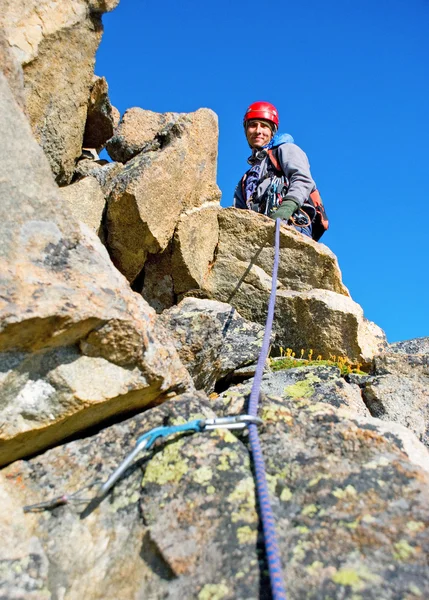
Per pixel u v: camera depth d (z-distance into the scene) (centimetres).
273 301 551
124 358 379
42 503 339
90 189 682
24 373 353
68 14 625
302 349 720
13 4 598
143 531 316
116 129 780
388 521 299
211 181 767
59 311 343
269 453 347
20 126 389
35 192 377
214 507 316
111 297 372
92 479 352
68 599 300
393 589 263
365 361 691
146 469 346
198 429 358
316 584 270
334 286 757
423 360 655
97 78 739
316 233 864
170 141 725
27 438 359
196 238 735
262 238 769
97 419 393
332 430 361
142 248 700
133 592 291
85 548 320
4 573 302
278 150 852
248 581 276
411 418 601
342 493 317
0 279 339
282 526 304
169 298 750
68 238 379
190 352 541
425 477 326
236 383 641
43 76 624
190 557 293
